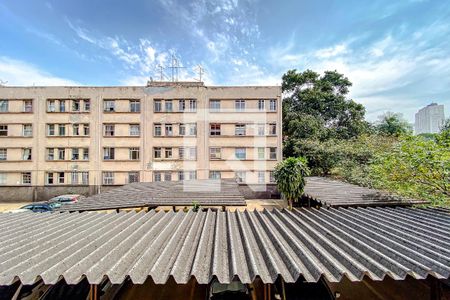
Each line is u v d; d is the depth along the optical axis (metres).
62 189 24.12
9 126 24.19
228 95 24.67
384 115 34.41
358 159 23.12
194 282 6.08
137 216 6.91
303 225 5.86
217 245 4.59
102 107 24.44
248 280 3.29
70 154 24.33
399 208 7.73
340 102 29.75
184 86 24.67
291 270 3.47
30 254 3.93
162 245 4.57
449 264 3.54
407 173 9.16
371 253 3.98
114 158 24.42
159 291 5.79
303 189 14.45
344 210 7.46
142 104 24.56
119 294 5.39
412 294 5.55
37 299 4.16
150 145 24.45
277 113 24.59
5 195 23.88
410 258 3.73
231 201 10.98
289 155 28.02
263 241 4.80
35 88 24.31
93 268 3.41
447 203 8.18
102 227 5.61
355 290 5.75
